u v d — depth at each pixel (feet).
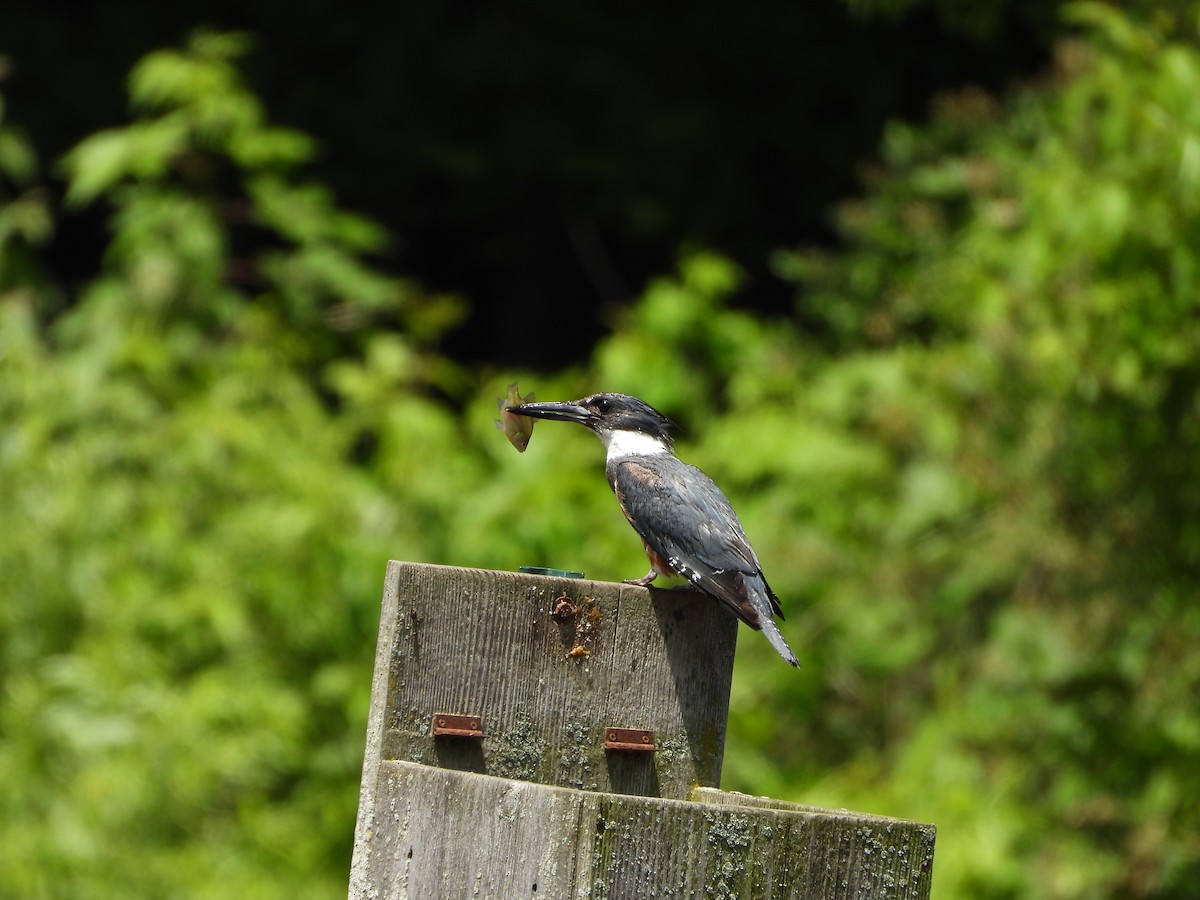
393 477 39.04
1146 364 34.68
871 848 20.38
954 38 59.11
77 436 38.24
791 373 44.09
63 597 36.70
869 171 46.06
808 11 60.08
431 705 21.02
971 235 40.47
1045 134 38.40
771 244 61.93
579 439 41.34
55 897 34.99
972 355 38.88
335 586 37.27
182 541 37.42
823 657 40.88
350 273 43.93
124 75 59.41
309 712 38.01
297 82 60.90
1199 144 32.07
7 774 35.45
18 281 43.80
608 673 22.09
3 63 47.06
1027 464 38.32
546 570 22.39
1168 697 37.27
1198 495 36.88
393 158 61.21
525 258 67.15
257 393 40.60
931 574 40.83
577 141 61.72
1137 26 35.96
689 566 23.62
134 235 42.09
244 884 36.14
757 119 61.46
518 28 60.95
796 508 42.01
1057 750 38.52
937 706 40.63
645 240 66.54
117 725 35.19
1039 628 38.29
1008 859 36.96
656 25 61.26
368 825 20.40
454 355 69.31
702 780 22.53
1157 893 37.86
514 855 19.20
